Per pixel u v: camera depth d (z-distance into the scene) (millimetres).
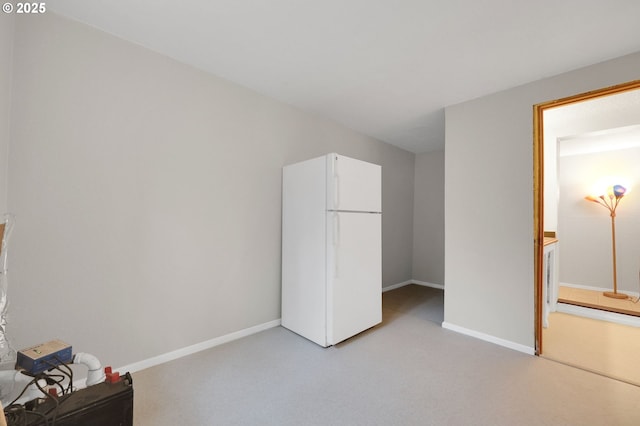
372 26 1790
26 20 1601
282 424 1534
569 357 2289
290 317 2781
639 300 3734
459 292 2801
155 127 2090
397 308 3586
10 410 1003
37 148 1638
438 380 1957
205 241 2365
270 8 1646
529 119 2412
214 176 2416
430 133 3967
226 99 2490
